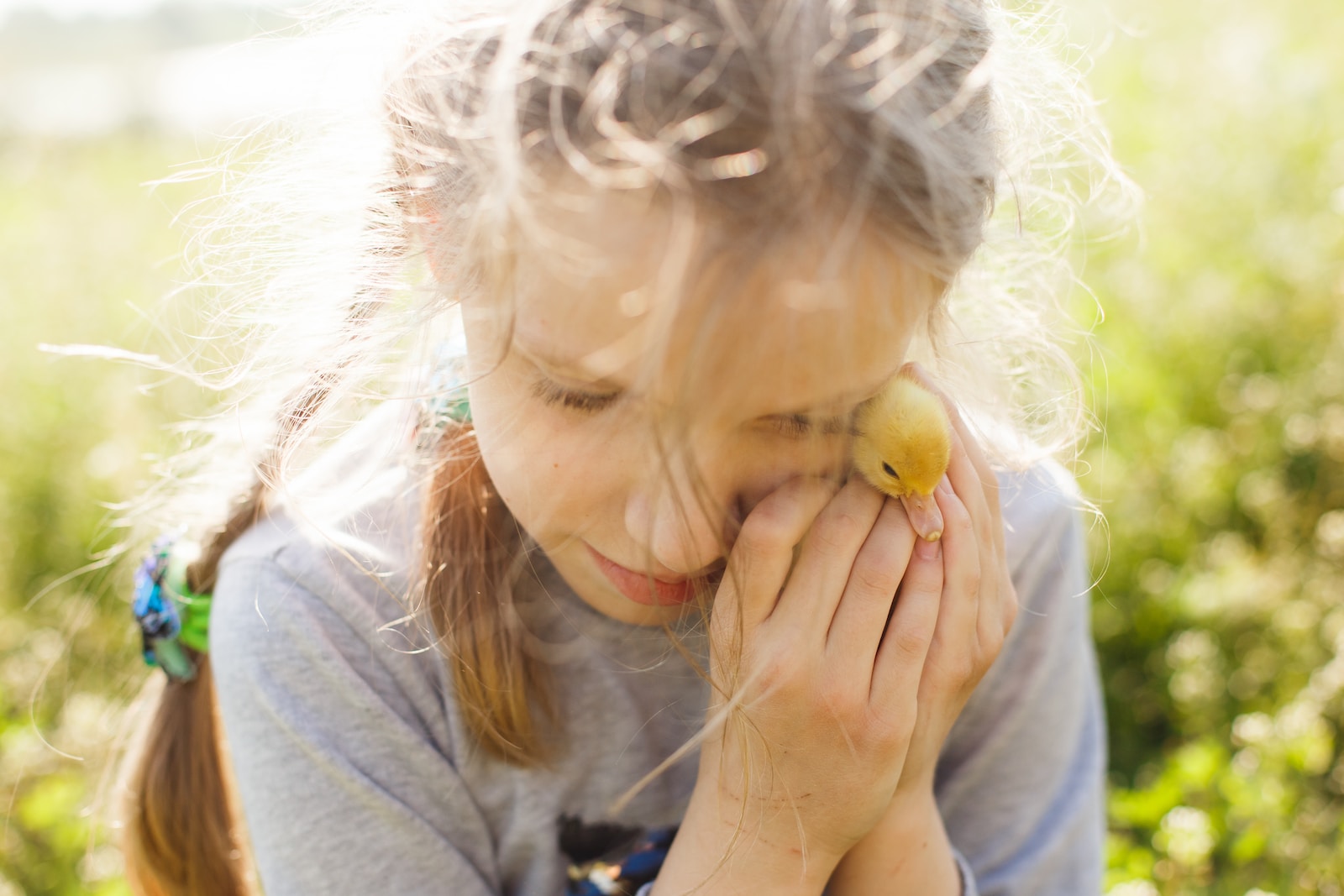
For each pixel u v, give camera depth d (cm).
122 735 70
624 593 54
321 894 57
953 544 55
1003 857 64
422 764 58
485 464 54
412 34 52
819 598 53
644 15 45
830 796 54
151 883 66
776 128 44
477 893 59
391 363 56
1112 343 142
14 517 146
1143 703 116
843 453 52
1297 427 136
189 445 67
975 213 49
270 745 57
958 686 55
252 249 58
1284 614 115
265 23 64
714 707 55
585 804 60
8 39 704
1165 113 199
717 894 55
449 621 56
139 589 63
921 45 47
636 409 49
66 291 203
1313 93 193
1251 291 156
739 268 45
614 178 45
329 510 58
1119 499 125
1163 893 89
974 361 59
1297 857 89
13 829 101
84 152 392
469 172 49
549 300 47
